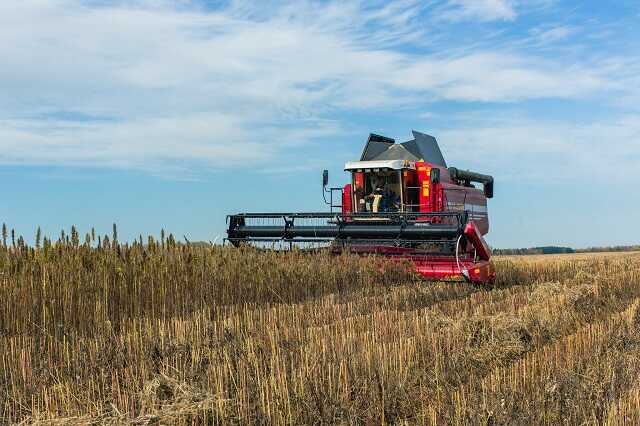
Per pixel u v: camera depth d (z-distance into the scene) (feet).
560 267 60.59
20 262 30.12
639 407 17.20
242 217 51.70
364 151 59.82
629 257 84.94
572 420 16.60
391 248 48.19
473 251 46.62
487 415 16.47
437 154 64.90
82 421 15.43
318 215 49.21
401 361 20.86
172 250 37.24
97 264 32.94
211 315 33.47
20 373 20.67
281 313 32.76
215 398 16.81
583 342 24.59
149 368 20.10
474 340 25.70
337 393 17.76
